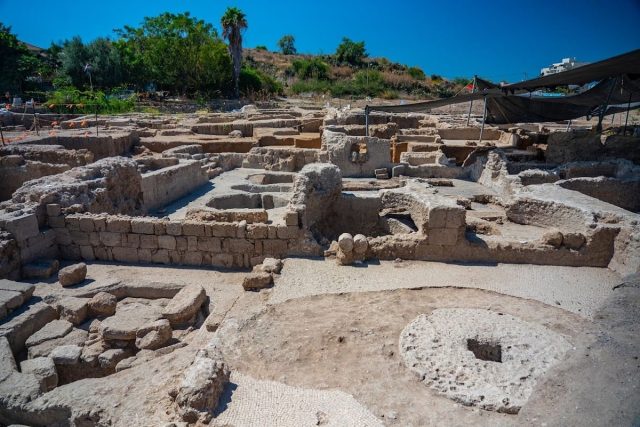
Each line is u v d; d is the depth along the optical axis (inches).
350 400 196.9
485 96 920.3
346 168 734.5
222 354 234.7
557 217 414.0
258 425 178.2
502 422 183.8
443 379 208.2
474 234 380.8
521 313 274.5
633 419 106.5
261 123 1190.9
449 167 732.7
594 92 875.4
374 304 288.2
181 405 184.4
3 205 386.9
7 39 1674.5
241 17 1957.4
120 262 403.9
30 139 792.3
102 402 202.2
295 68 2977.4
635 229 321.7
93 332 296.2
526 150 856.9
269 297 300.2
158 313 304.7
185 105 1809.8
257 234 381.1
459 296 299.1
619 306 134.2
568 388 122.8
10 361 241.4
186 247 393.7
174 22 1909.4
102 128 1047.0
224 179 741.9
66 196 413.7
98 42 1855.3
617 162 596.4
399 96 2481.5
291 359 230.2
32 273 362.6
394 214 458.0
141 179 544.4
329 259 369.1
